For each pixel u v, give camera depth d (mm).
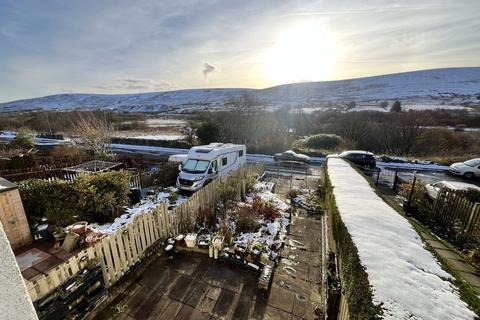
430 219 8320
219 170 12219
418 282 2902
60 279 4012
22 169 11469
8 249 1131
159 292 4836
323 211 8477
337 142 24172
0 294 1050
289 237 7152
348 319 2844
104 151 16906
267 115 27906
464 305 2584
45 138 30953
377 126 27344
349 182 7336
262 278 4953
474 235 6480
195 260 5844
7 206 4945
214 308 4473
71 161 14477
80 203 6996
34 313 1219
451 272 3137
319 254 6297
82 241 5168
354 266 3264
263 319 4270
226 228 6793
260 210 8289
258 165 14141
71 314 3994
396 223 4469
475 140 24328
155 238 6141
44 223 6102
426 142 25031
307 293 4906
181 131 35562
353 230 4145
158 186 11617
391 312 2443
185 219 7184
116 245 4941
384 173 16234
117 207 7984
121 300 4617
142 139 28016
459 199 7324
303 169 17453
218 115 31312
